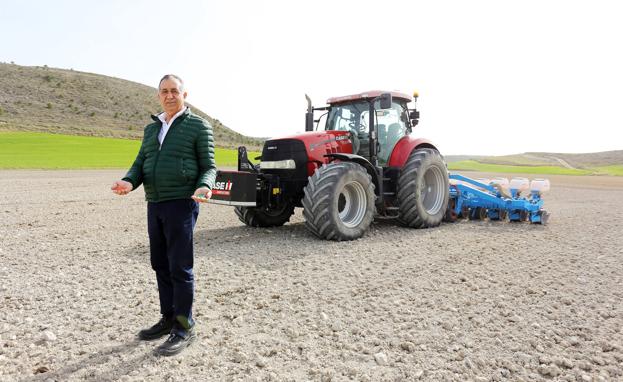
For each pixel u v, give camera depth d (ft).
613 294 13.28
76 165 93.61
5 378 8.26
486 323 10.98
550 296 13.00
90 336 10.20
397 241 20.80
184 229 9.43
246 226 25.34
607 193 55.26
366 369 8.64
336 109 25.27
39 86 343.26
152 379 8.29
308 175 21.85
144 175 9.53
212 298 12.76
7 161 95.25
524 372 8.57
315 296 12.89
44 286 13.78
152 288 13.62
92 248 19.12
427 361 8.98
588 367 8.76
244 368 8.68
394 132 24.81
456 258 17.52
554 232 23.66
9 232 22.63
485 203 27.53
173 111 9.56
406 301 12.53
